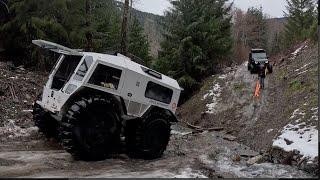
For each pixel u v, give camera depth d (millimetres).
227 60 33594
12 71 19016
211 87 27547
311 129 13898
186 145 14875
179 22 29734
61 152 10945
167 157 11953
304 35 34719
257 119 19469
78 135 9992
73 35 22516
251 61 29578
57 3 21531
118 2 30906
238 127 19438
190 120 24125
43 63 21469
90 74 10484
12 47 22297
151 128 11375
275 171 10883
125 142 11453
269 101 21516
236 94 24438
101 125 10469
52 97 10992
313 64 23203
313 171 10820
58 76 11609
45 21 21047
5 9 21812
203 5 29750
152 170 9938
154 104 11633
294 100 18859
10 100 14945
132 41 34750
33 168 9164
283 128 15422
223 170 10766
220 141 16828
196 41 29719
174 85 12195
